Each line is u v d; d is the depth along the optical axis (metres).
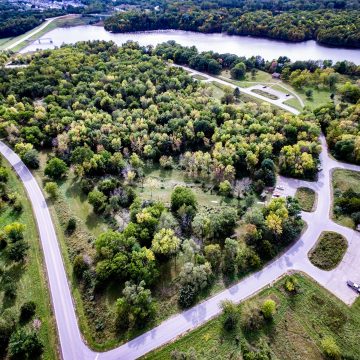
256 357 84.00
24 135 170.88
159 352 87.50
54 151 167.00
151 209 122.19
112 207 131.62
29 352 85.69
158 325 93.69
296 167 149.25
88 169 149.38
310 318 95.56
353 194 135.12
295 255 113.69
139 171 152.62
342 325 93.88
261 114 188.25
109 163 154.62
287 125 171.62
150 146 163.38
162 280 106.12
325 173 152.62
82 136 165.88
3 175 144.25
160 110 193.00
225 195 142.88
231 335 91.12
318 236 120.44
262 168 151.00
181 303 98.81
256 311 95.25
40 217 129.12
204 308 97.75
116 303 95.00
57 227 125.06
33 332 88.00
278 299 100.19
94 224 126.56
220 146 159.88
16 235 115.81
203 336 91.06
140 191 144.25
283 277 106.62
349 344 89.81
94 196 131.38
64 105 196.88
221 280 105.75
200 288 102.75
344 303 99.25
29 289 102.88
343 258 112.44
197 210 131.88
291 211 123.81
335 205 133.75
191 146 174.38
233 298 100.44
